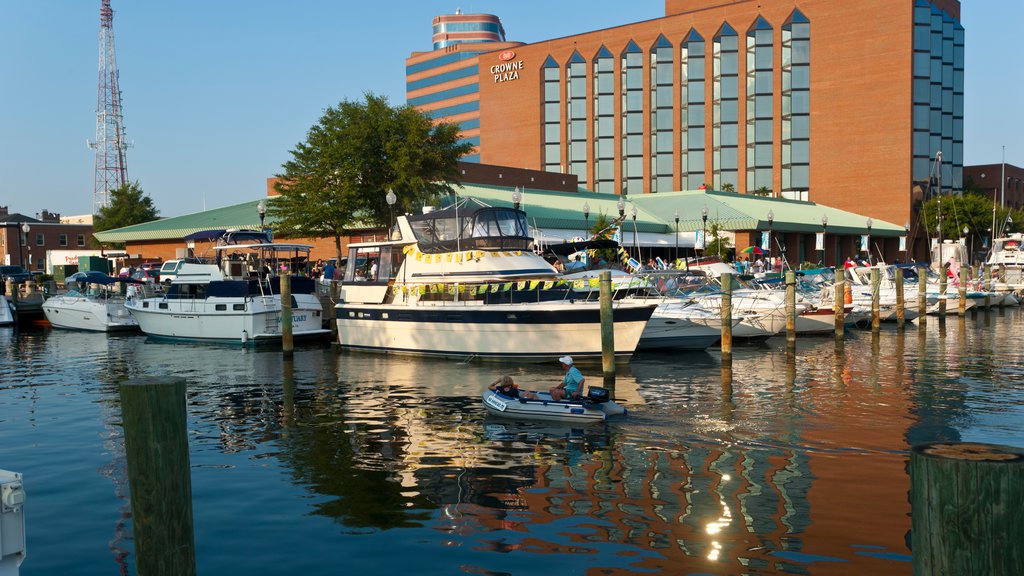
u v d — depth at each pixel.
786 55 87.12
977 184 102.38
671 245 56.22
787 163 87.25
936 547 3.68
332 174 39.50
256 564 8.43
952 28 85.19
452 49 134.50
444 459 12.54
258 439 14.14
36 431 15.05
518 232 24.12
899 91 80.31
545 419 15.23
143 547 5.80
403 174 38.09
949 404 16.31
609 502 10.24
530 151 102.44
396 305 24.97
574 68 99.31
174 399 5.86
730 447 12.86
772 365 22.39
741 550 8.52
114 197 66.81
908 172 80.00
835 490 10.51
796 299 29.34
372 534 9.25
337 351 27.05
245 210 58.69
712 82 91.88
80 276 39.34
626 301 24.39
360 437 14.20
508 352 22.83
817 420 14.84
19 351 28.59
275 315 29.23
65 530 9.55
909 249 80.06
